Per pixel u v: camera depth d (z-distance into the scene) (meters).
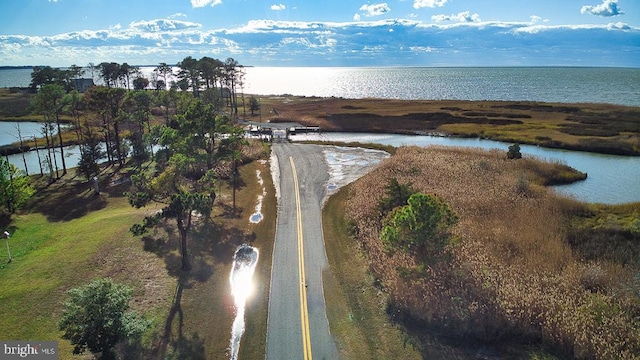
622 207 41.69
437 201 26.00
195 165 47.59
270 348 21.55
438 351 21.36
